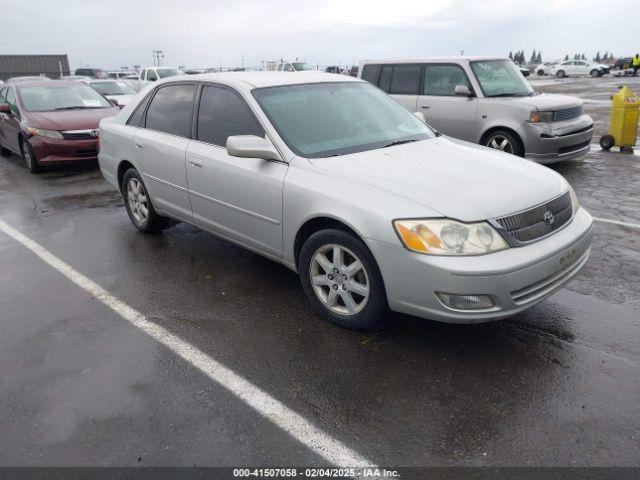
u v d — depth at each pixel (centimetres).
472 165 368
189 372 316
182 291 429
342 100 446
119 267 483
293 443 256
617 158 903
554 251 315
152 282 448
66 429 270
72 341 356
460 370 309
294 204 362
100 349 345
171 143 479
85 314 394
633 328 349
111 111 1002
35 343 354
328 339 348
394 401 284
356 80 489
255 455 249
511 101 794
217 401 289
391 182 333
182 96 487
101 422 275
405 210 309
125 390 301
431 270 296
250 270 467
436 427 263
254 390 297
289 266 393
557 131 780
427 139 436
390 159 375
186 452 252
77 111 976
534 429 259
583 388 289
